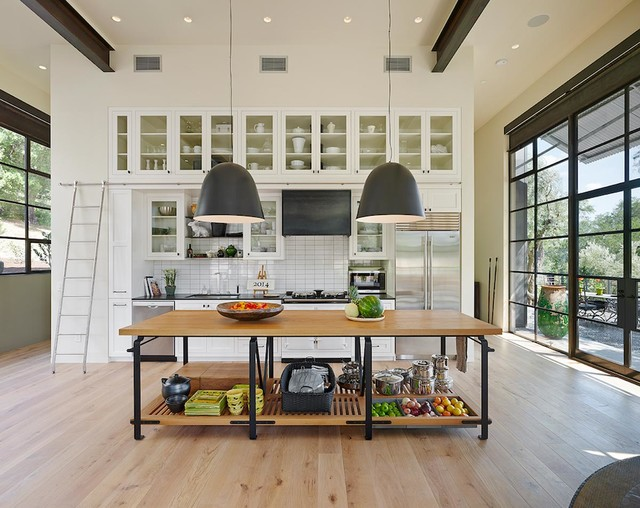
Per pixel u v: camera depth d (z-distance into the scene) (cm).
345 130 458
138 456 235
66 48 445
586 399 325
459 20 371
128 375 394
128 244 446
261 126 462
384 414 268
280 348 446
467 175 451
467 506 187
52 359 405
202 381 299
